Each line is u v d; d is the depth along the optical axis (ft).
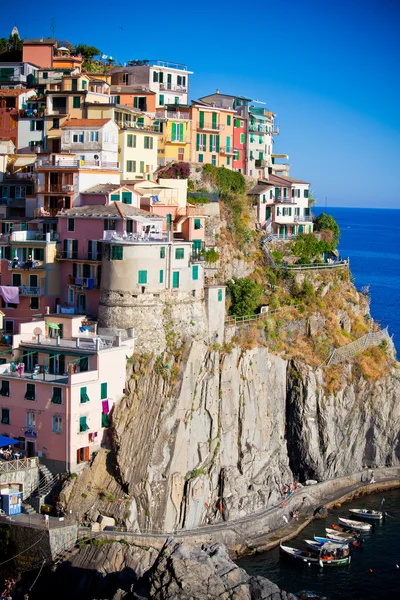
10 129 481.05
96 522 345.10
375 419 459.32
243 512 386.93
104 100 465.06
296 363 435.12
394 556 377.91
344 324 487.61
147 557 336.49
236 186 497.46
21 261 401.49
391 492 444.96
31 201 437.17
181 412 371.97
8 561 332.39
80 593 324.80
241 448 400.88
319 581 355.97
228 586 301.43
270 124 568.41
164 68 535.60
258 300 445.37
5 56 559.38
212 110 510.58
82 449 350.43
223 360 397.60
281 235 502.79
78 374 346.13
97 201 406.21
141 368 366.43
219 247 442.50
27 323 369.30
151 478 358.64
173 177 469.16
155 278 374.63
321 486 428.56
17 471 343.67
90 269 391.04
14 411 357.00
